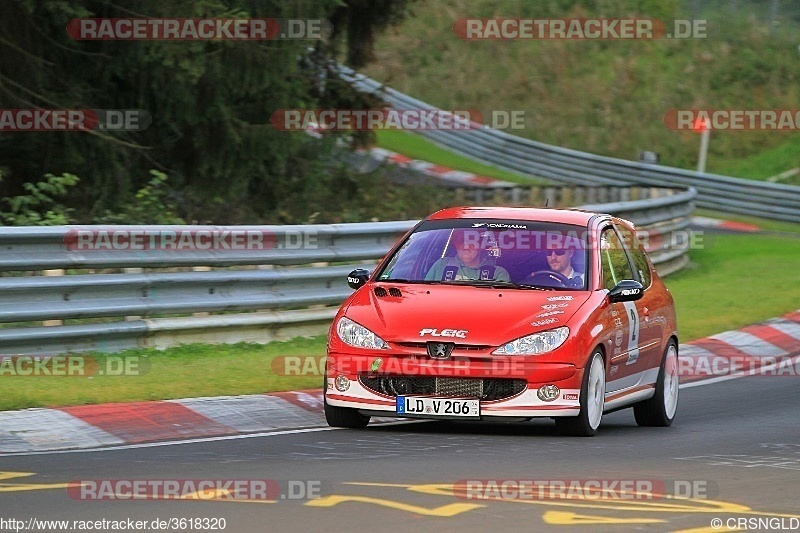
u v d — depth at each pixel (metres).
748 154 151.12
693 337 56.09
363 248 52.75
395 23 82.44
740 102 158.38
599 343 33.00
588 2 173.88
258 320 47.50
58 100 65.12
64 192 58.28
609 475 26.56
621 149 154.25
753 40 167.38
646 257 40.22
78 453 29.05
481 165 141.50
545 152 136.38
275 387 38.91
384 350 32.12
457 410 31.69
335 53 81.81
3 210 65.31
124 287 43.25
